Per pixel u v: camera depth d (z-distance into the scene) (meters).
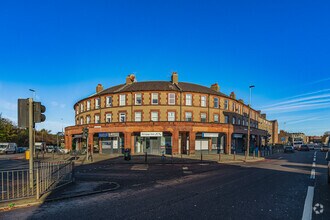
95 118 41.31
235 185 11.06
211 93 39.88
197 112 38.44
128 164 22.27
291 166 20.00
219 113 40.94
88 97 43.44
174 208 7.27
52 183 10.66
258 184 11.30
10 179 13.32
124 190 10.06
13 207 7.47
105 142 38.31
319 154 40.12
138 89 37.72
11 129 64.12
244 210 7.02
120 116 38.16
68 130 42.50
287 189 10.10
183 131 33.88
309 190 9.88
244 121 49.94
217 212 6.84
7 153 46.62
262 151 45.19
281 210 7.02
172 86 39.28
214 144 39.19
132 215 6.61
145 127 33.28
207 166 20.23
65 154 37.12
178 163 22.84
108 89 44.34
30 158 9.23
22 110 9.28
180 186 10.91
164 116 36.97
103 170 17.55
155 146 35.69
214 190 9.94
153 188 10.46
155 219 6.27
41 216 6.59
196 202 7.96
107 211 7.00
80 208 7.33
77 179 13.11
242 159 26.78
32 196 8.59
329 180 11.33
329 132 17.50
